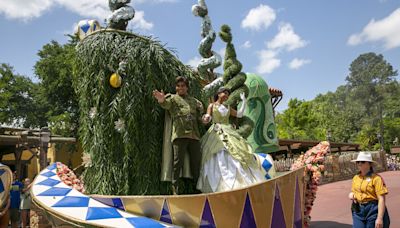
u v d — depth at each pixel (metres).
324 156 4.66
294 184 4.05
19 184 10.73
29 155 21.55
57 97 24.30
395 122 53.09
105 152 4.07
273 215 3.62
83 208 3.24
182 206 3.30
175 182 3.96
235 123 5.51
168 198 3.33
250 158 4.13
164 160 4.03
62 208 3.23
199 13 6.15
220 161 4.04
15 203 10.54
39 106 26.23
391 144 50.06
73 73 4.45
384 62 86.69
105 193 3.98
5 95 25.41
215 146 4.13
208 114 4.34
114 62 4.12
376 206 4.59
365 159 4.71
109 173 4.03
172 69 4.33
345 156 21.58
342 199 11.19
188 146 4.11
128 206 3.39
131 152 4.01
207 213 3.29
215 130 4.29
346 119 57.91
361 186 4.71
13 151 17.39
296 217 4.03
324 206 9.95
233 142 4.12
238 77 5.70
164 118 4.21
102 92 4.07
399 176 20.14
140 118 4.07
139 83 4.08
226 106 4.60
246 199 3.43
